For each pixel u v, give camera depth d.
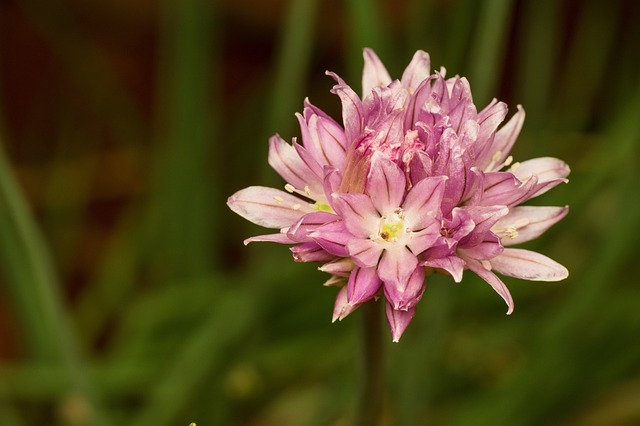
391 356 0.31
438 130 0.25
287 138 0.32
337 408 0.31
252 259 0.33
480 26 0.30
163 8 0.37
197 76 0.33
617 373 0.32
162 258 0.35
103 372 0.32
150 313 0.33
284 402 0.33
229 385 0.31
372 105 0.25
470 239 0.25
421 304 0.31
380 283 0.25
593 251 0.32
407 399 0.31
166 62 0.37
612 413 0.32
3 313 0.36
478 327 0.33
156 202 0.34
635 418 0.32
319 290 0.33
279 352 0.32
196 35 0.33
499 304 0.33
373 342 0.26
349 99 0.25
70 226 0.37
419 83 0.26
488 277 0.25
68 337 0.28
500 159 0.26
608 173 0.32
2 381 0.31
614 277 0.32
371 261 0.25
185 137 0.33
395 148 0.25
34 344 0.32
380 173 0.25
